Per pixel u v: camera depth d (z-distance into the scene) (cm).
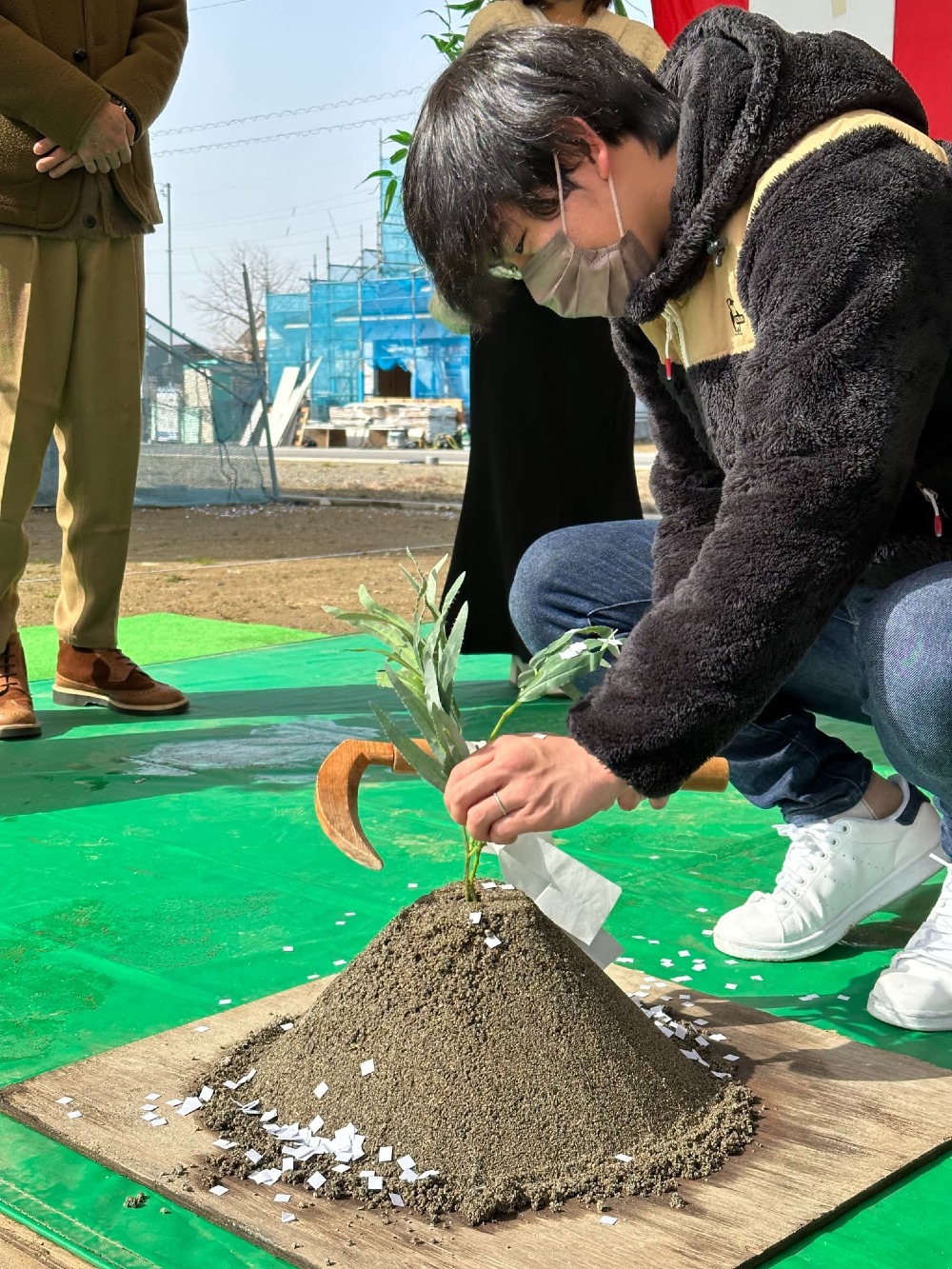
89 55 344
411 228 146
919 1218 133
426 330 3319
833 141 140
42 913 221
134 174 356
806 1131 146
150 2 366
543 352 355
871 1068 161
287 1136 142
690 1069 155
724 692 131
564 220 143
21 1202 136
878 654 162
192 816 275
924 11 353
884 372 134
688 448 187
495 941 147
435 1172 134
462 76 142
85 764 318
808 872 200
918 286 135
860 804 201
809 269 136
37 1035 177
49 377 346
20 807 283
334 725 355
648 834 261
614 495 373
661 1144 140
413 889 231
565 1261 122
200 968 198
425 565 768
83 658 379
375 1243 125
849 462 132
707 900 225
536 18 316
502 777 131
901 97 148
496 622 380
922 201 137
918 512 165
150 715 370
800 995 188
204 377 1254
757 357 140
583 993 147
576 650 151
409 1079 141
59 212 339
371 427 2798
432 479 1611
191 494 1253
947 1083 157
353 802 156
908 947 187
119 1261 126
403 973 148
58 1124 148
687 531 188
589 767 132
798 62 146
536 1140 137
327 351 3484
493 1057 140
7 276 337
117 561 372
